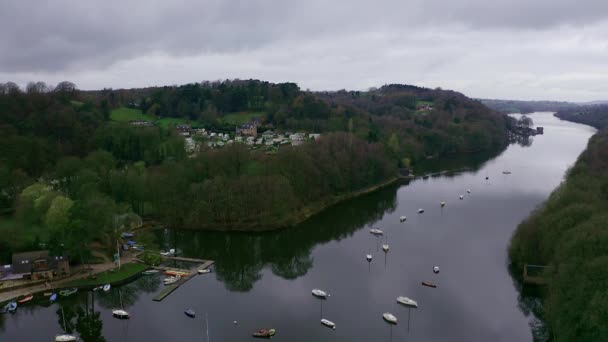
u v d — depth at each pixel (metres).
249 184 161.38
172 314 101.69
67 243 117.19
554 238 104.12
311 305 105.31
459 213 179.62
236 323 97.00
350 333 92.75
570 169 194.62
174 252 141.12
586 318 68.25
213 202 157.88
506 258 131.25
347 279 119.56
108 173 175.62
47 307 106.12
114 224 135.62
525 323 96.69
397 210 186.75
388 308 103.50
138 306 105.88
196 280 121.19
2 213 151.88
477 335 92.25
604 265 73.00
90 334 93.88
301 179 182.50
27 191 145.62
